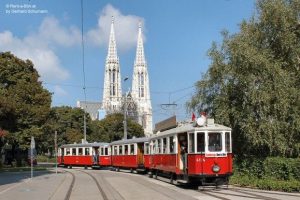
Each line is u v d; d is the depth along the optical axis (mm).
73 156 67875
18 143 58875
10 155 70250
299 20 31125
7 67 60875
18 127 57781
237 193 22719
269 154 29953
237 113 30250
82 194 24500
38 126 60000
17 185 31828
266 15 30641
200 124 26125
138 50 163000
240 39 30953
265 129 28297
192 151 26125
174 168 29000
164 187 28109
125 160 51875
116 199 21641
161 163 32906
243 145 31188
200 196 21688
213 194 22500
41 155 115875
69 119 111625
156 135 36281
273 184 24750
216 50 32531
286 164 26062
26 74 62406
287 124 28938
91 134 115750
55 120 93250
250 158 29516
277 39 30828
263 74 29219
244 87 29766
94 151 64312
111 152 58219
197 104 33906
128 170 52031
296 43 30953
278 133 28688
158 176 35688
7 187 30188
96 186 29797
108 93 156500
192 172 25938
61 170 58625
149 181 34156
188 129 26688
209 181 25750
